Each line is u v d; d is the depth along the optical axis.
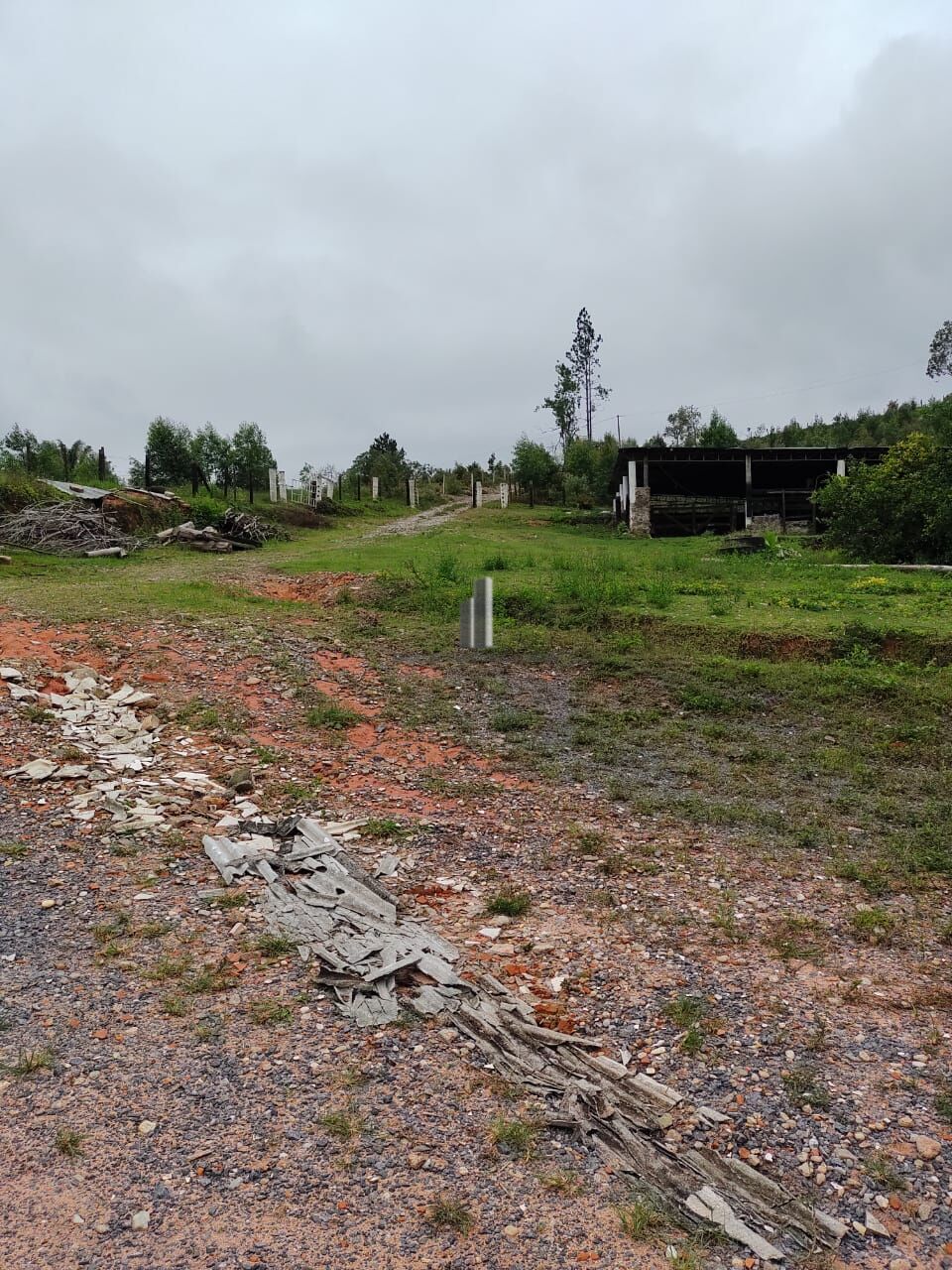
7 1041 3.63
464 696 9.35
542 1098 3.45
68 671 9.02
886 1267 2.75
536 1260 2.69
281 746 7.74
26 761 6.84
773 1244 2.82
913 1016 4.10
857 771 7.31
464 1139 3.20
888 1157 3.21
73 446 39.59
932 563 18.02
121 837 5.69
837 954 4.66
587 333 67.31
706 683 9.38
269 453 37.31
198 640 10.38
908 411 61.22
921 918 5.07
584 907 5.13
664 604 12.23
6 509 20.62
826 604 12.37
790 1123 3.37
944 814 6.50
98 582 14.39
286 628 11.37
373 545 22.62
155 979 4.13
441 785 7.04
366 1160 3.07
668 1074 3.65
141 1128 3.17
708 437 45.72
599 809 6.66
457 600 12.84
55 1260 2.60
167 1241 2.69
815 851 5.96
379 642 11.09
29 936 4.48
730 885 5.45
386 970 4.23
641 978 4.36
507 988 4.22
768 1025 4.00
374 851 5.79
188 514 24.30
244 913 4.82
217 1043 3.69
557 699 9.26
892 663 9.84
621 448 28.92
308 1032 3.79
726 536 25.11
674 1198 2.99
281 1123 3.23
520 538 27.06
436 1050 3.71
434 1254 2.69
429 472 64.69
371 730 8.30
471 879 5.48
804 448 28.69
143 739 7.56
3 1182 2.90
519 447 47.16
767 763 7.58
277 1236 2.73
